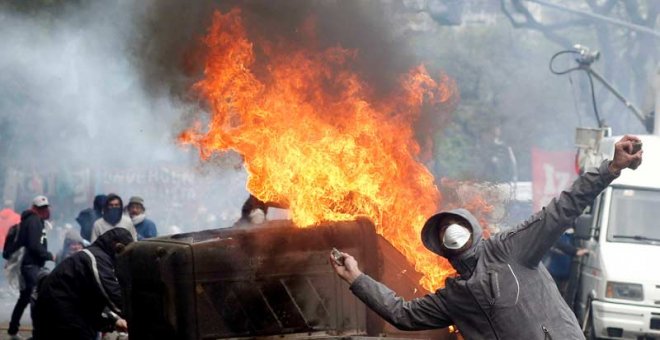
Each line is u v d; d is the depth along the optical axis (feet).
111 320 38.06
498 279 24.41
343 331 33.06
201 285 31.22
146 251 31.81
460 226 24.86
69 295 37.42
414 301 25.43
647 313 58.90
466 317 24.82
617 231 62.13
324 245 32.99
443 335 33.81
